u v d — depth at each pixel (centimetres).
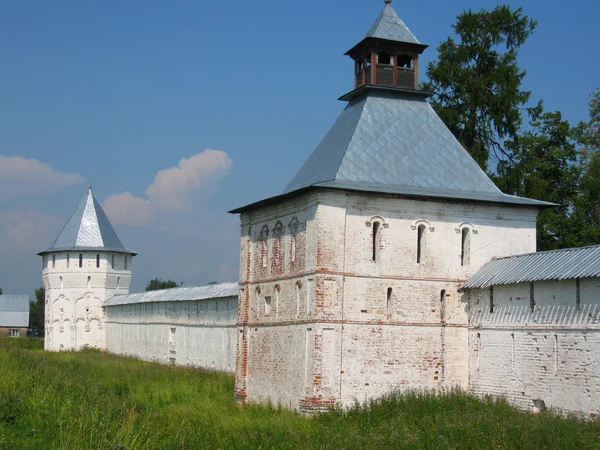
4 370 3819
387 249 3647
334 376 3516
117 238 9612
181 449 2625
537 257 3488
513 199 3825
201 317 6375
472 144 5744
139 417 3028
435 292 3697
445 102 5784
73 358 7175
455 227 3753
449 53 5753
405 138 3941
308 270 3606
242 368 4178
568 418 2956
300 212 3753
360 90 4116
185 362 6662
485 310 3622
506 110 5659
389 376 3591
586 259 3153
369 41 4100
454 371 3681
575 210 5600
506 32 5806
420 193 3662
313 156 4144
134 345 8138
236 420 3316
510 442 2648
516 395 3397
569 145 5800
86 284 9300
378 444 2739
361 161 3775
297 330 3681
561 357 3178
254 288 4188
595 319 3030
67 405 3009
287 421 3234
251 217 4269
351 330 3559
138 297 8206
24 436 2662
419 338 3647
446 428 2848
